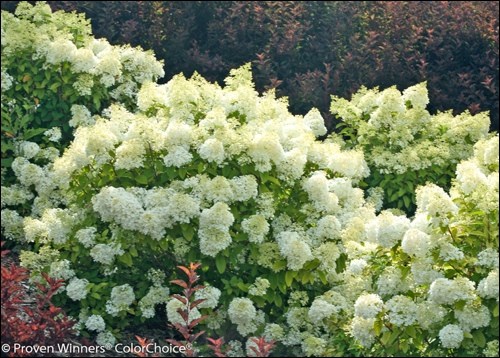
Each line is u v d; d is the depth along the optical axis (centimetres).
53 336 646
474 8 1328
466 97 1159
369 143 914
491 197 620
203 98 785
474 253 634
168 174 707
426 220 644
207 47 1275
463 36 1244
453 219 639
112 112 786
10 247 873
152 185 738
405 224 650
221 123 723
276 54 1236
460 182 676
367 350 656
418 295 653
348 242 699
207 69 1214
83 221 736
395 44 1246
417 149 884
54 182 837
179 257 729
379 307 635
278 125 754
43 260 744
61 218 740
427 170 893
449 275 642
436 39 1225
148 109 807
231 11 1320
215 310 723
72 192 766
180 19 1295
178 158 702
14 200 862
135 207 693
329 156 761
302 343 690
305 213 729
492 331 616
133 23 1255
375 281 686
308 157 751
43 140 910
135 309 741
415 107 912
